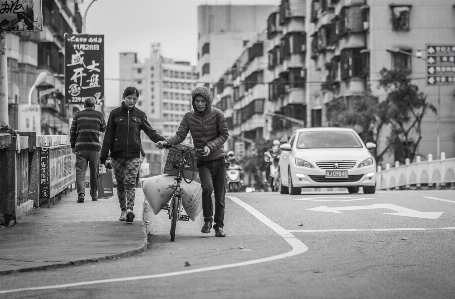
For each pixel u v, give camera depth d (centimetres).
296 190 2456
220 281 864
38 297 800
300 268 948
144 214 1675
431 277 880
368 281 853
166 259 1060
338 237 1277
